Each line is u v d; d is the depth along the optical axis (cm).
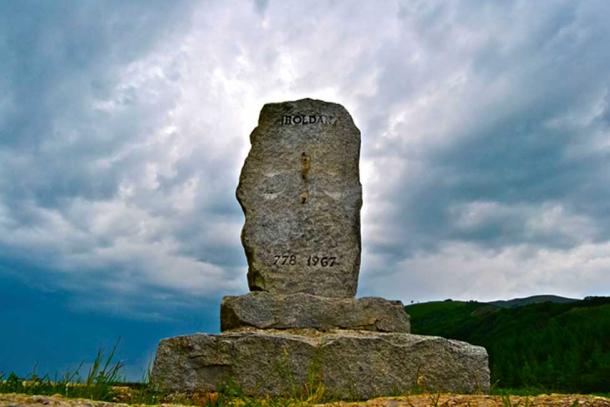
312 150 1054
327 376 800
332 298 930
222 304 927
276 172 1047
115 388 741
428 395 709
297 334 870
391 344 820
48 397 550
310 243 1013
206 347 823
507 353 1856
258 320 900
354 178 1049
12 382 665
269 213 1028
